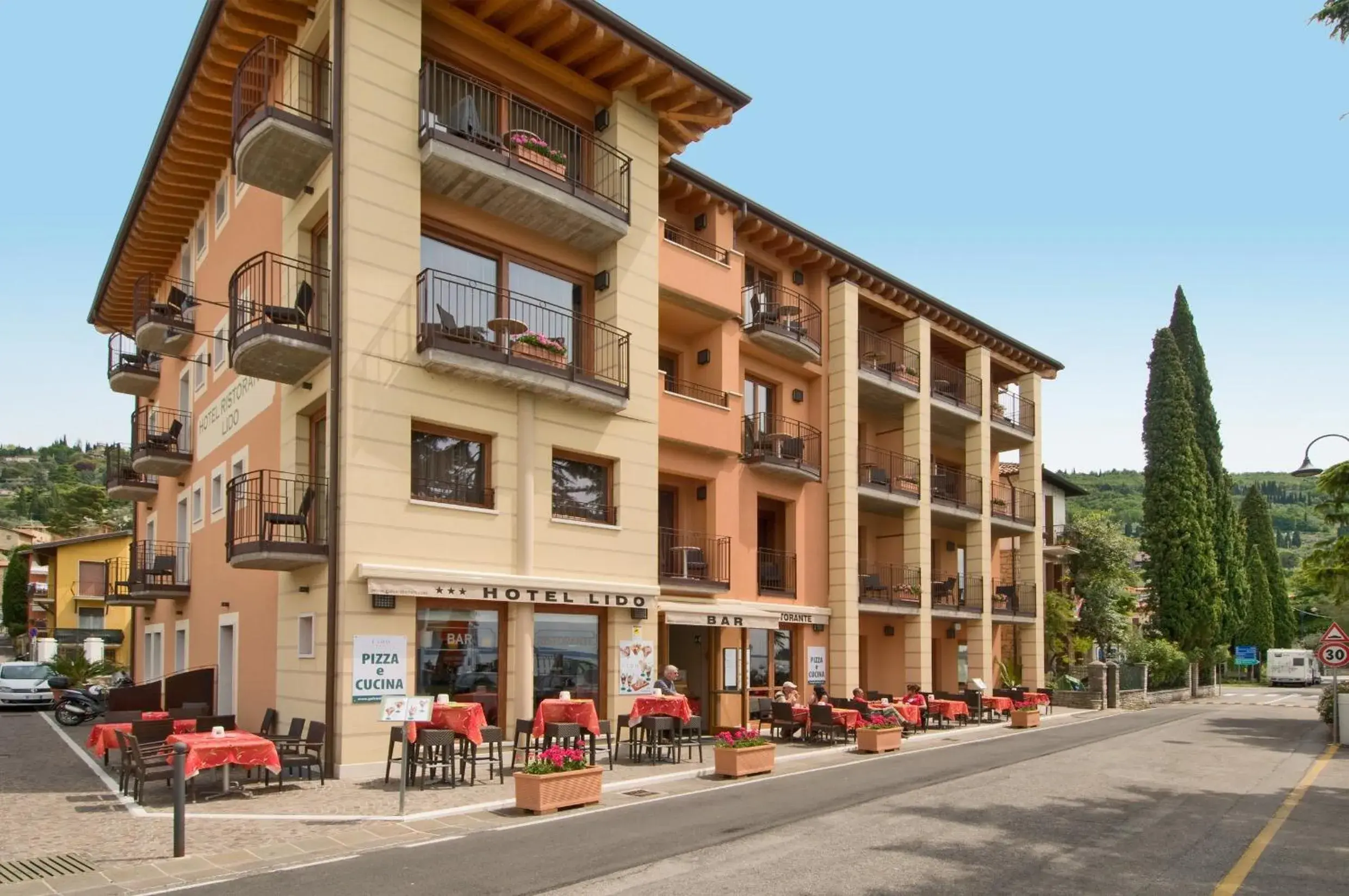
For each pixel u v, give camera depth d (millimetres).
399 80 15680
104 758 15078
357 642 14172
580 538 17594
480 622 16078
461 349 15555
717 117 20000
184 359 24453
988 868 8828
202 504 22812
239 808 11664
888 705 21766
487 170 15961
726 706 21234
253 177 16078
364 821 10922
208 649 21266
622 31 17625
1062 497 42188
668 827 10656
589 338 18984
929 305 28875
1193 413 43094
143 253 26484
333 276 14914
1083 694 33375
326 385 15125
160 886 8227
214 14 16578
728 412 21906
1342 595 20453
